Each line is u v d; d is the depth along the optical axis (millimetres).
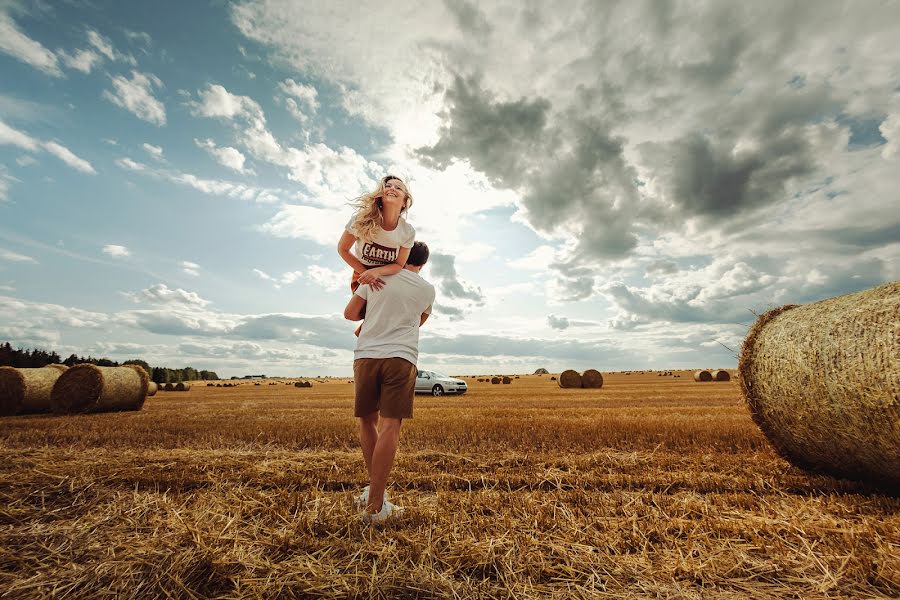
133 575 2156
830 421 4066
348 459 5223
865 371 3691
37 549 2531
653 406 13477
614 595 2035
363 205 3193
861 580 2154
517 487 4016
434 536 2627
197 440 7059
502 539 2561
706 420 8609
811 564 2285
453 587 2057
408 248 3318
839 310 4203
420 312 3248
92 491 3648
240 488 3787
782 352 4629
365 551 2389
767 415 4922
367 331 3150
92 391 13648
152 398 23312
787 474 4453
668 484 3994
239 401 19562
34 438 7387
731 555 2406
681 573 2221
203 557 2285
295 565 2258
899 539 2602
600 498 3521
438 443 6426
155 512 3076
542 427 7672
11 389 13492
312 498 3453
